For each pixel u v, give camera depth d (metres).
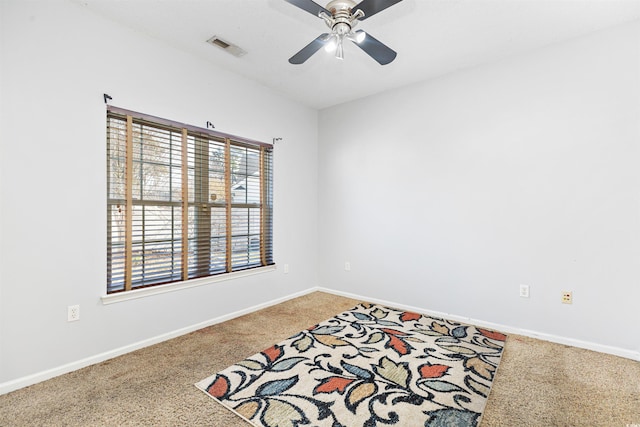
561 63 2.47
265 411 1.63
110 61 2.23
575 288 2.43
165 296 2.56
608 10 2.08
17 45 1.84
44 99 1.94
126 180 2.33
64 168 2.02
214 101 2.91
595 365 2.11
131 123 2.35
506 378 1.95
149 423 1.54
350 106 3.80
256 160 3.37
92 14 2.14
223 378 1.95
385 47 1.91
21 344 1.86
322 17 1.74
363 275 3.70
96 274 2.17
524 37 2.41
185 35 2.44
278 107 3.58
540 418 1.58
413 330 2.74
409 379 1.93
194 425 1.53
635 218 2.20
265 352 2.31
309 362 2.15
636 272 2.21
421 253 3.23
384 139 3.50
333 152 3.97
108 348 2.22
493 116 2.78
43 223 1.94
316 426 1.51
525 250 2.63
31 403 1.70
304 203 3.95
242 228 3.22
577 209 2.41
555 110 2.49
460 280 2.98
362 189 3.69
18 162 1.84
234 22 2.26
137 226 2.40
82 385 1.88
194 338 2.59
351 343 2.47
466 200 2.94
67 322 2.04
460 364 2.12
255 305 3.32
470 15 2.14
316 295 3.93
